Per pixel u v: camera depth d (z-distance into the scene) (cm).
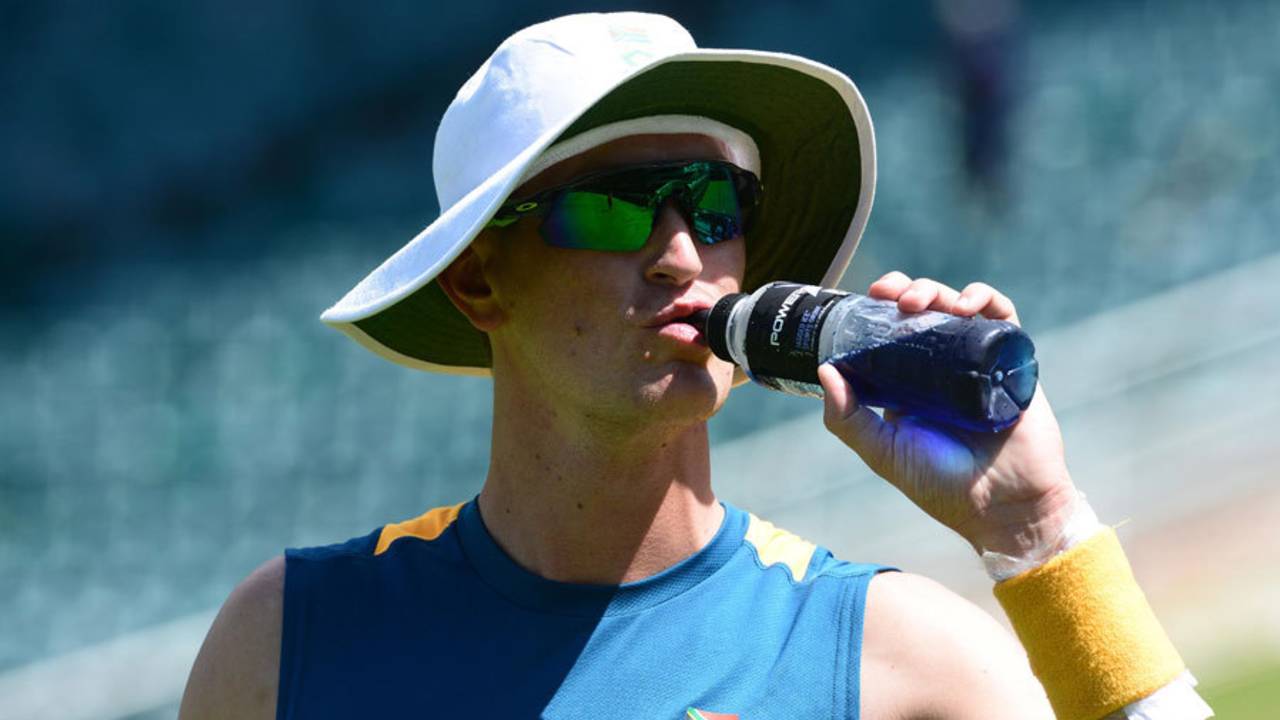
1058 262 6397
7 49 7762
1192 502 3569
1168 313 4819
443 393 5819
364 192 7738
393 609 970
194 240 7506
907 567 3516
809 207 1084
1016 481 838
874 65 8369
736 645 922
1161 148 7231
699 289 927
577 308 929
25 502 5475
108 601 4841
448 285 1005
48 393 6262
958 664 888
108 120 7781
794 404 4791
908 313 845
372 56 8150
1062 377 4600
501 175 919
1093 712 814
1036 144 7344
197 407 6006
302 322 6569
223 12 8019
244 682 973
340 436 5656
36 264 7406
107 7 7912
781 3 8562
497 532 981
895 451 860
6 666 4462
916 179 7175
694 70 930
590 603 945
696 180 921
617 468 940
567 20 970
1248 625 2775
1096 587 820
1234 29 8144
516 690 929
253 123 7956
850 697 892
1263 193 6694
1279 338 4491
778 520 3988
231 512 5306
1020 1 8375
